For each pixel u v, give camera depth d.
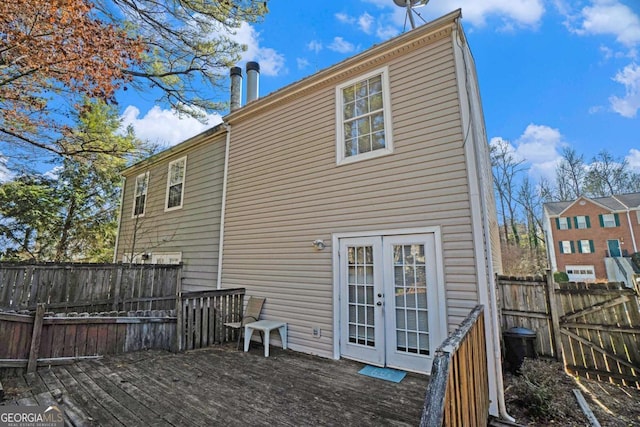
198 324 5.32
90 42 4.95
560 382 4.16
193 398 3.23
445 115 4.25
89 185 13.23
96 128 7.48
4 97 5.57
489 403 3.31
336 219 5.05
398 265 4.34
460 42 4.50
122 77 5.78
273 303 5.60
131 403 3.09
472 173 3.93
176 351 4.94
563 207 22.38
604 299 4.50
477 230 3.78
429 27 4.46
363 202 4.80
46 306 5.54
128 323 4.84
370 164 4.82
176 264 7.43
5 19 4.45
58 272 5.76
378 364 4.29
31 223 11.19
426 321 4.02
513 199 21.81
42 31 4.71
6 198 10.67
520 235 21.83
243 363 4.40
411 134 4.51
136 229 8.86
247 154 6.74
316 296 5.06
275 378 3.82
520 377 4.16
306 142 5.71
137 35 5.55
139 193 10.05
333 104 5.46
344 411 2.99
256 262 6.05
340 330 4.71
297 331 5.16
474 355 2.52
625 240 20.02
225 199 6.99
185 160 8.48
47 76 5.42
